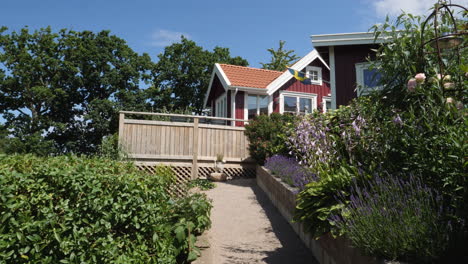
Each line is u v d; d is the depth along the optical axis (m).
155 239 3.64
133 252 3.48
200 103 31.09
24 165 3.44
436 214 2.99
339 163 4.94
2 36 27.88
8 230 2.88
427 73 4.07
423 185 3.39
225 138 12.30
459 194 3.07
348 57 10.61
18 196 2.95
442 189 3.25
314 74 17.31
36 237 2.86
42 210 2.98
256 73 17.53
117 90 29.31
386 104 4.37
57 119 28.98
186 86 31.17
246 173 12.50
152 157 11.16
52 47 28.39
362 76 10.28
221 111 18.02
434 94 3.72
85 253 3.14
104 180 3.39
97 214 3.28
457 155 3.04
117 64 29.80
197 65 30.98
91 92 29.50
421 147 3.38
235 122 15.39
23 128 26.77
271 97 16.12
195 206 5.08
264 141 11.41
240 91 15.74
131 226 3.61
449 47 3.89
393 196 3.35
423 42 4.22
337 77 10.64
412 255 2.87
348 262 3.46
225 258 4.67
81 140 28.77
